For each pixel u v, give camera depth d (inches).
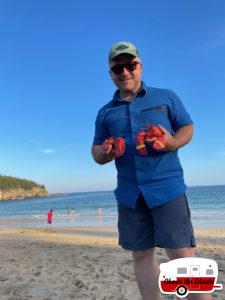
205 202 1202.6
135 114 54.7
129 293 97.4
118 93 58.8
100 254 188.5
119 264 151.5
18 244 262.5
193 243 52.7
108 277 121.3
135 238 55.2
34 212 1229.7
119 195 55.9
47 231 447.2
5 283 111.0
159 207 52.1
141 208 54.3
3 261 162.9
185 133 53.9
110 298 92.7
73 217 839.1
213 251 207.8
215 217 652.1
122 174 55.7
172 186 52.4
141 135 51.5
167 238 51.6
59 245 256.1
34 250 215.5
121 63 54.7
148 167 53.1
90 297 94.1
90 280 115.6
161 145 49.5
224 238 314.5
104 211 1051.3
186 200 53.5
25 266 146.8
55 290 101.4
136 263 57.2
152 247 55.3
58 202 2055.9
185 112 55.9
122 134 55.2
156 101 54.8
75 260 165.8
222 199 1344.7
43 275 125.4
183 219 52.0
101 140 59.2
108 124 57.3
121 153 52.9
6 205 2078.0
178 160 55.1
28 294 97.0
